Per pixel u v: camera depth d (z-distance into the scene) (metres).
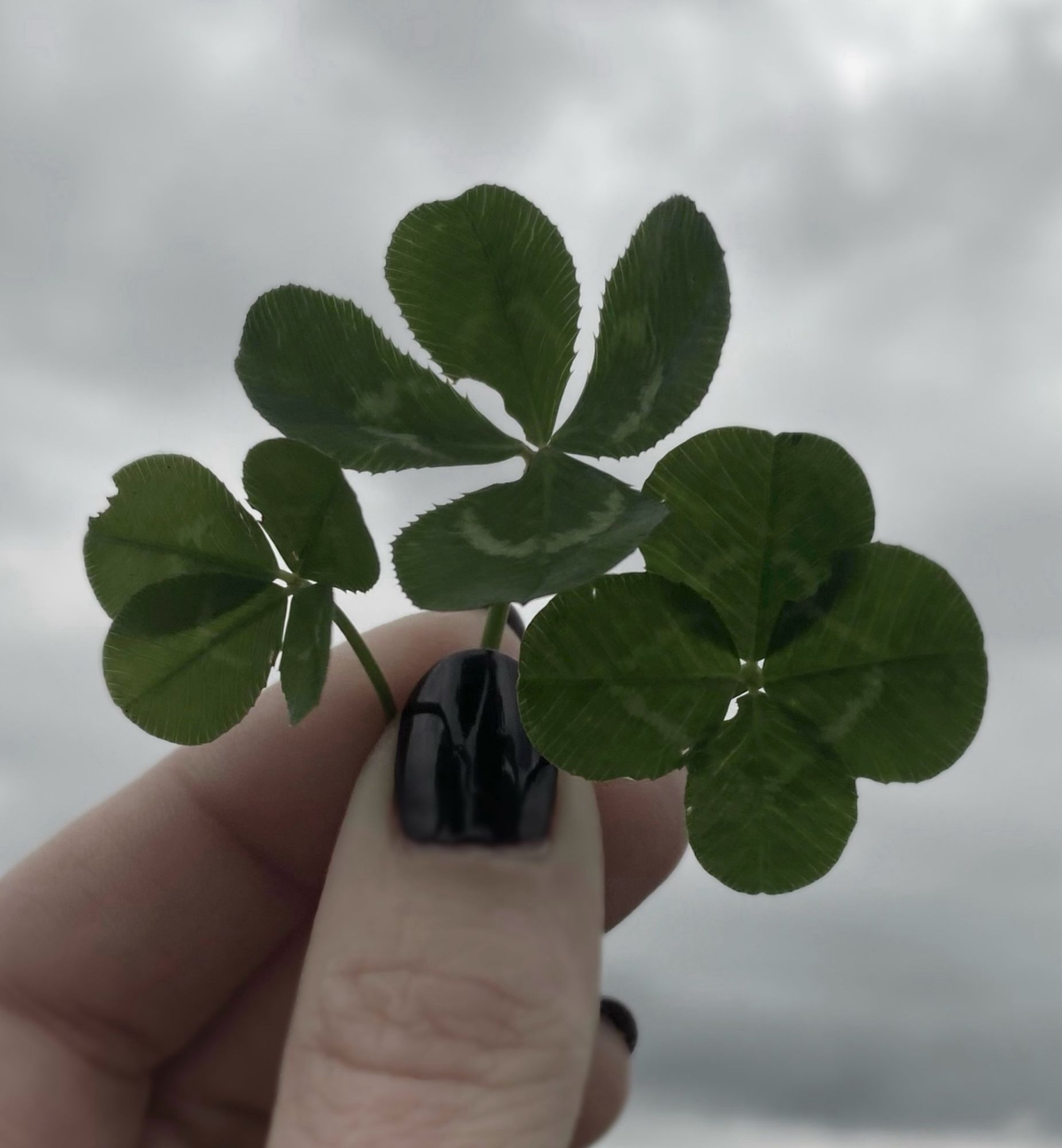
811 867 0.09
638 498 0.09
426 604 0.09
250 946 0.15
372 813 0.11
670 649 0.09
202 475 0.10
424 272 0.10
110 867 0.14
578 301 0.10
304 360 0.10
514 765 0.10
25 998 0.14
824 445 0.09
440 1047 0.10
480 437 0.10
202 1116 0.15
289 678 0.10
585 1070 0.10
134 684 0.10
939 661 0.09
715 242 0.09
